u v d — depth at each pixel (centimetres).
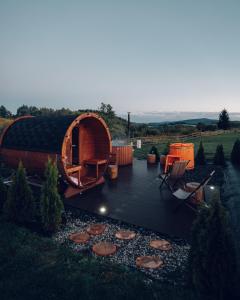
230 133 3750
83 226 578
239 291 333
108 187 904
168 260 430
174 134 3797
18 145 865
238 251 443
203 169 1235
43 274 383
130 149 1374
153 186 917
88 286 354
